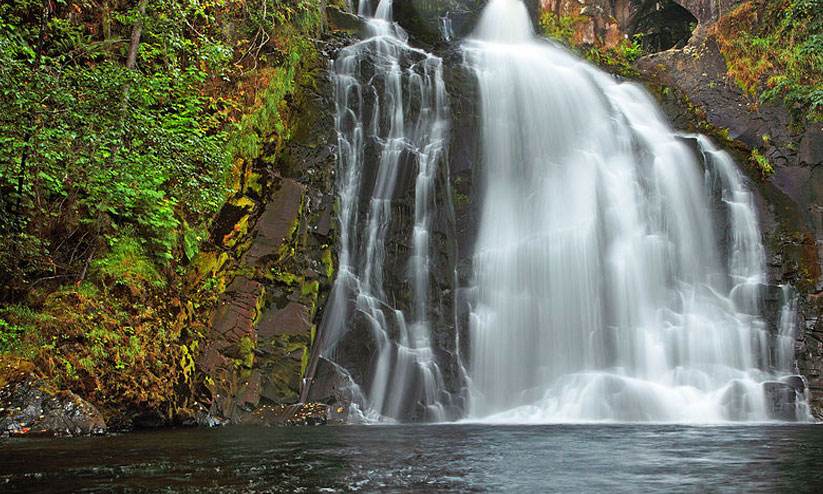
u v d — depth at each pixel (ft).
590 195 53.11
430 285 46.78
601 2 81.82
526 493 12.62
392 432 28.76
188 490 12.56
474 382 44.88
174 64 40.06
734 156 60.80
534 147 54.95
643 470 16.05
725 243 55.93
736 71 65.92
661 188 55.88
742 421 41.96
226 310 37.83
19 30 34.30
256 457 18.33
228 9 48.11
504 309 47.47
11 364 27.45
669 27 88.79
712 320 50.90
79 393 29.55
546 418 42.42
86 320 31.24
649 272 51.75
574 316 48.26
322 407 37.50
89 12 41.83
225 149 40.19
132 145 32.68
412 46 65.00
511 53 62.59
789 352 51.42
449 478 14.55
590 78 62.75
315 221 44.04
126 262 34.96
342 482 13.80
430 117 52.80
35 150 28.58
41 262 32.30
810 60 61.36
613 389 43.29
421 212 48.37
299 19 54.19
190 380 34.42
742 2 67.77
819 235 57.62
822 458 18.76
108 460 17.40
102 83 30.86
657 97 65.57
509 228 50.96
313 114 47.91
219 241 39.88
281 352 38.45
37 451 19.53
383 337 43.68
